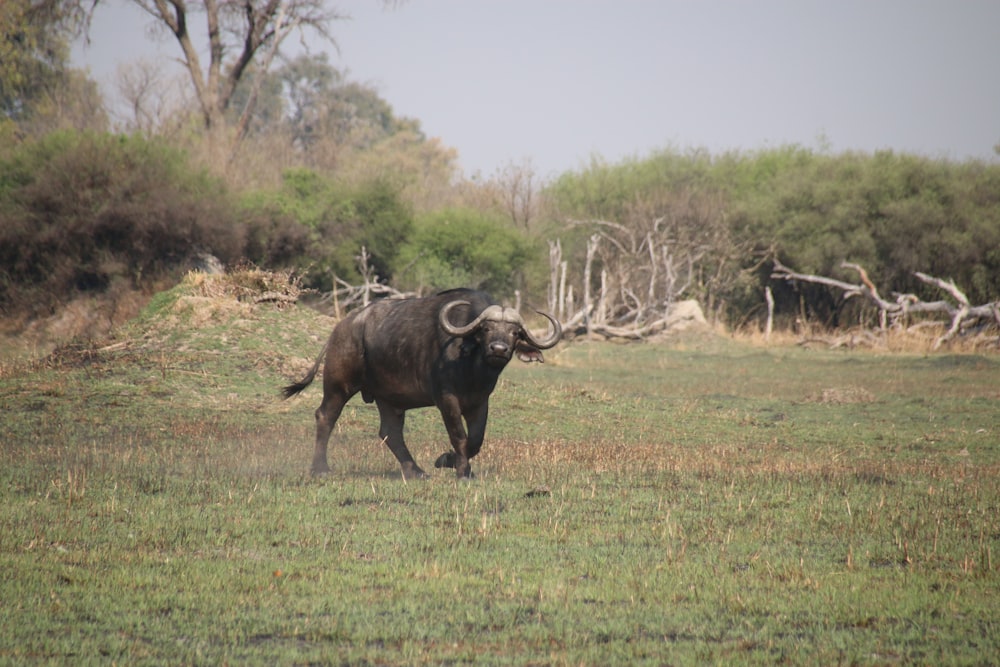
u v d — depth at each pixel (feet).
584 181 634.43
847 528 109.81
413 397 139.03
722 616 80.69
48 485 124.36
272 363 236.22
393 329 138.62
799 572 92.17
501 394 232.12
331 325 272.51
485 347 129.29
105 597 81.61
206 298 264.31
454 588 85.92
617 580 89.20
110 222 432.66
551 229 589.73
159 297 268.00
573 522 110.63
